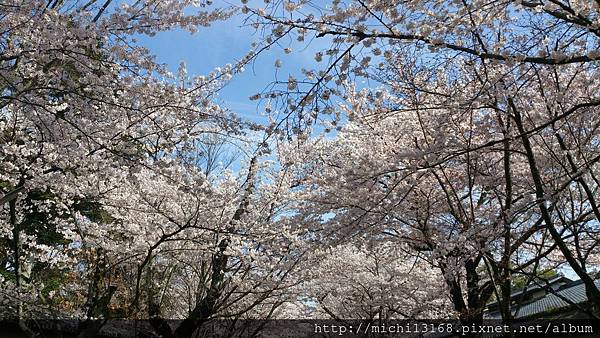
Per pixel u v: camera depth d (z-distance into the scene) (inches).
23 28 224.5
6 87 227.8
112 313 356.8
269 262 354.0
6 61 242.4
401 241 328.8
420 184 314.8
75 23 224.7
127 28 227.6
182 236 344.2
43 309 324.5
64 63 233.6
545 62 171.9
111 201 331.3
